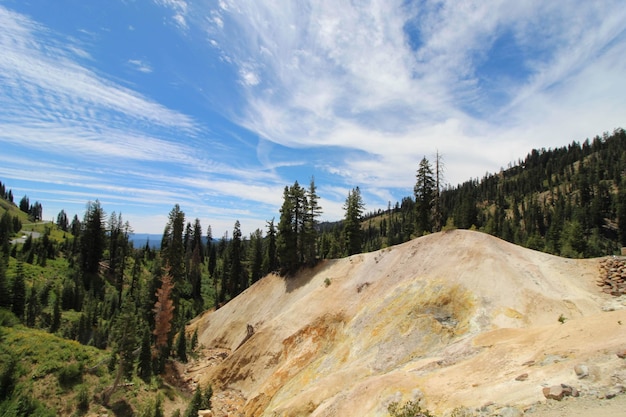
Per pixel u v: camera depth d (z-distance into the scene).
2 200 178.12
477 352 18.47
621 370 10.64
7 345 30.50
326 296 42.91
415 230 57.31
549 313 22.45
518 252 31.06
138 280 92.06
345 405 18.34
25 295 56.41
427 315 26.81
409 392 15.98
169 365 44.38
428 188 55.28
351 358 28.09
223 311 63.62
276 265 72.88
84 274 83.69
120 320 35.69
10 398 25.98
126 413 29.41
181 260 61.72
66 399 27.88
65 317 60.84
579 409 9.31
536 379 12.31
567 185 151.62
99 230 89.00
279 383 31.64
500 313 23.78
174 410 32.66
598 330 14.48
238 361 38.94
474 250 31.53
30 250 85.62
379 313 31.20
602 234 102.12
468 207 96.12
